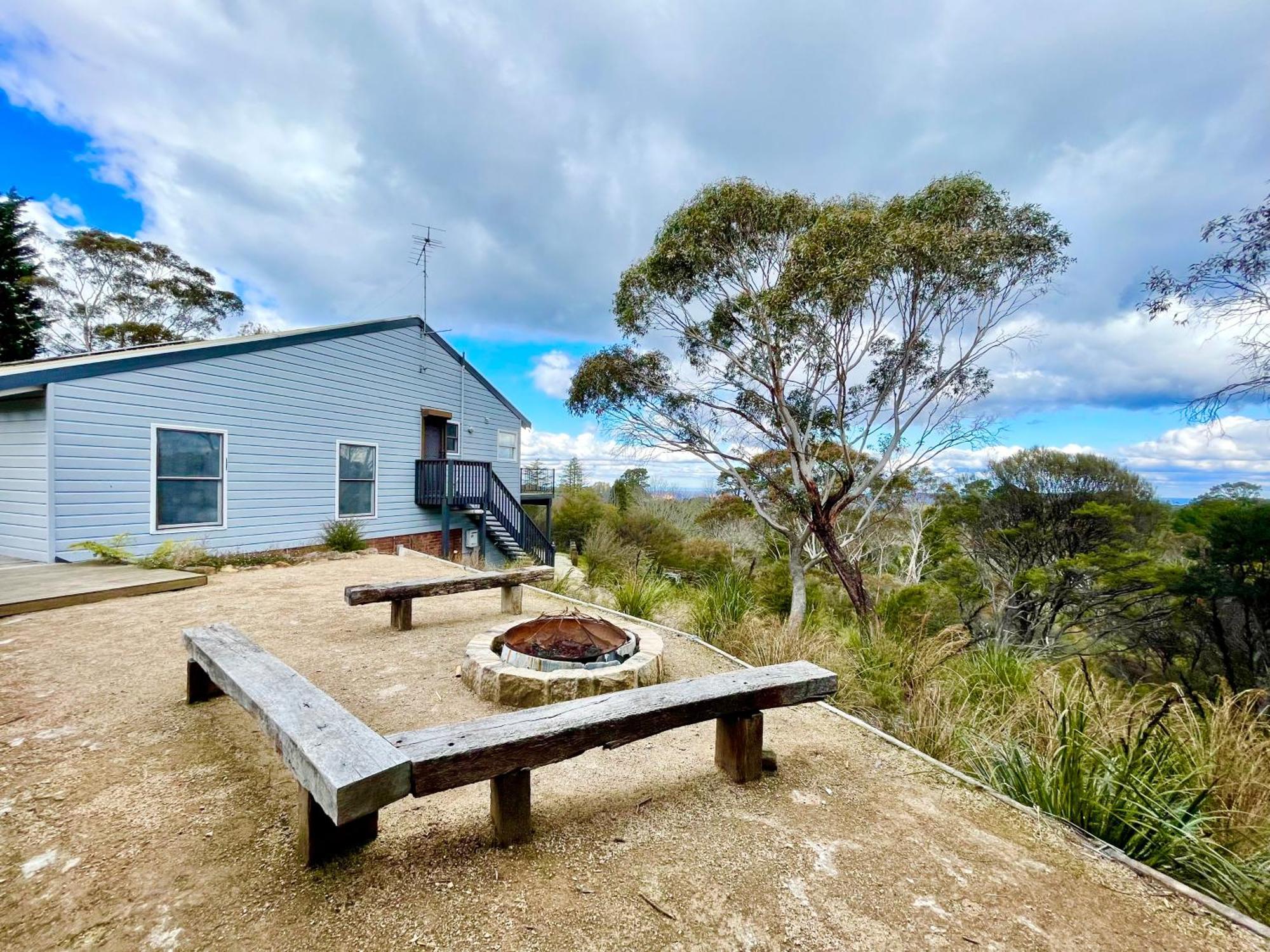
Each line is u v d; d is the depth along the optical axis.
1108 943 1.44
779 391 9.37
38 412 6.23
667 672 3.86
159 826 1.71
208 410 7.62
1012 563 13.42
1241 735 2.69
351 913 1.37
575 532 19.14
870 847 1.82
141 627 4.04
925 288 8.50
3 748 2.20
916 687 4.13
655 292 9.84
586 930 1.36
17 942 1.24
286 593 5.54
